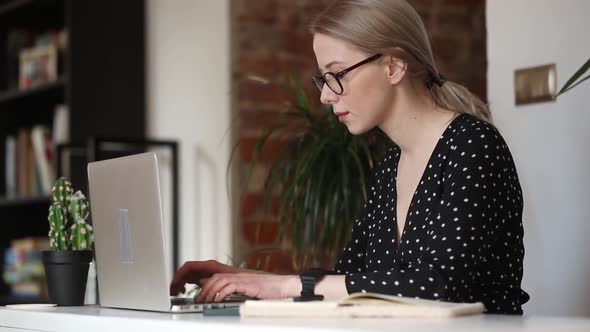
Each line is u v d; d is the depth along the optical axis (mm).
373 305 1563
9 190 4867
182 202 4277
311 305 1566
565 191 2848
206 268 2314
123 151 4301
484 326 1366
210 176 4137
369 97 2041
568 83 2324
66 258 2156
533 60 2938
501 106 3025
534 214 2930
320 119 3238
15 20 5039
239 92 4094
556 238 2867
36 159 4707
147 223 1845
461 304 1592
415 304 1559
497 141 1980
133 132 4391
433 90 2094
